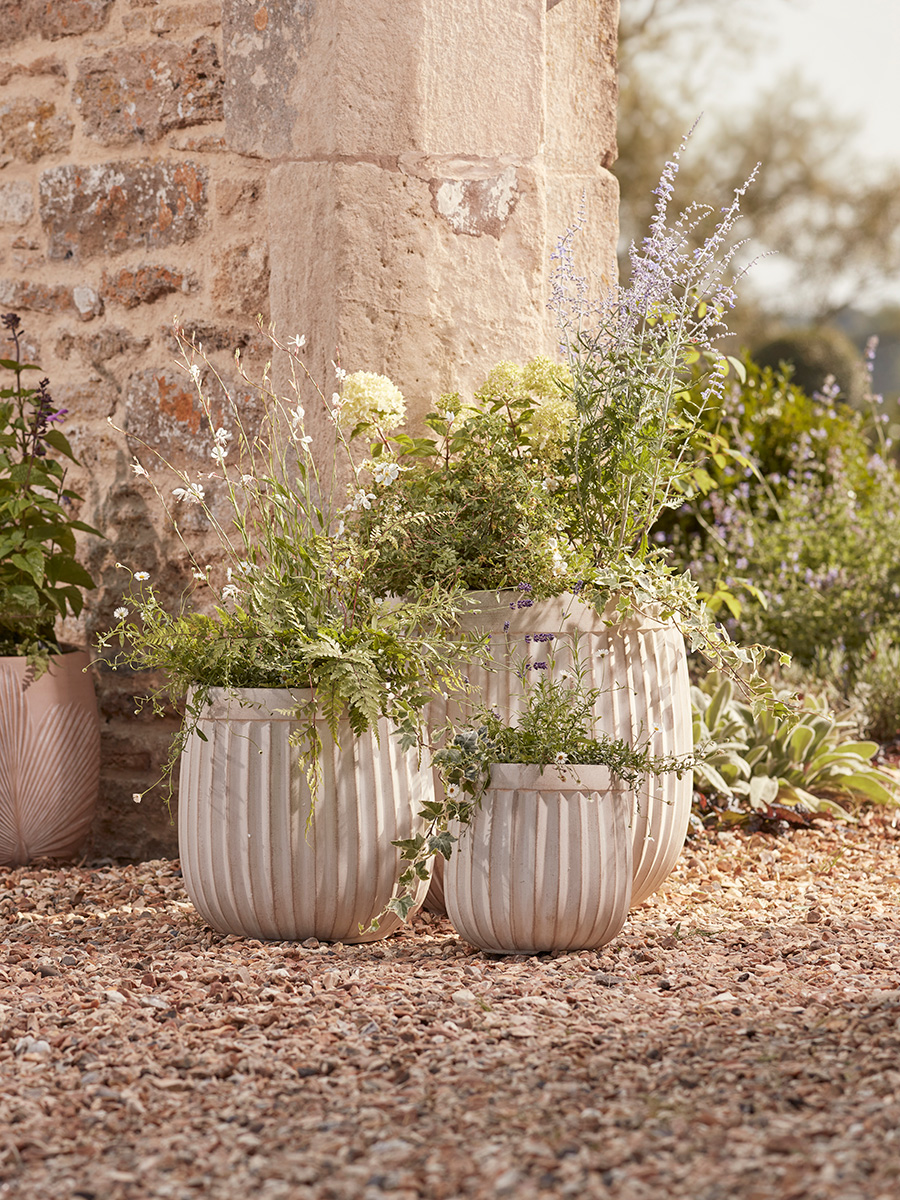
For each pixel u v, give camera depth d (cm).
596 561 333
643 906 353
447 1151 185
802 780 474
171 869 399
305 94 365
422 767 318
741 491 686
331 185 358
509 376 344
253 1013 254
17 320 415
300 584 319
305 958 295
